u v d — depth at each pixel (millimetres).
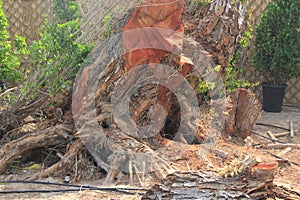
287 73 8250
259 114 5941
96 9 5512
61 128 5031
